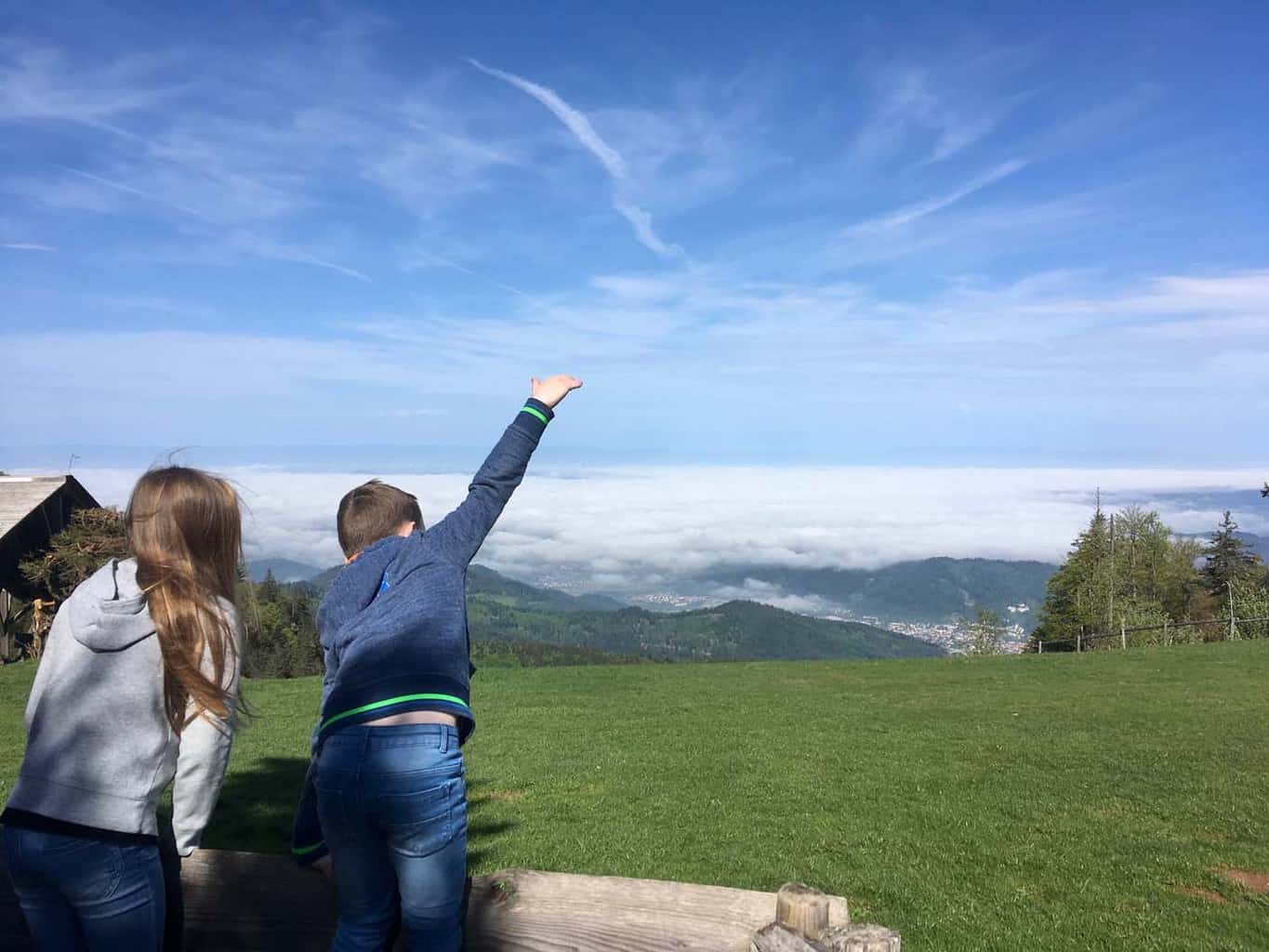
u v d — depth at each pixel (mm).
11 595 29734
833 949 2186
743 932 2396
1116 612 62688
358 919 2502
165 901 2615
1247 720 17781
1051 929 6883
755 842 9281
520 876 2580
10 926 2717
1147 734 16391
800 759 14102
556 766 13422
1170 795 11453
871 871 8336
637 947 2436
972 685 24094
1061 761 13820
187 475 2596
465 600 2816
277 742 14242
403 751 2420
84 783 2398
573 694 22781
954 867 8461
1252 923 6992
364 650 2566
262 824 8891
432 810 2414
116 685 2441
